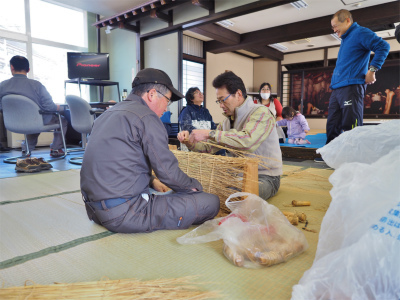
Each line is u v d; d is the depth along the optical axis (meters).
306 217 1.64
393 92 8.65
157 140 1.31
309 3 5.70
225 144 1.74
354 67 3.22
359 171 0.77
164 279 0.94
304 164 3.69
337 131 3.62
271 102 5.16
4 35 5.60
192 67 8.28
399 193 0.69
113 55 7.07
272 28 7.11
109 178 1.30
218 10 4.92
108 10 6.21
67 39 6.73
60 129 4.30
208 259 1.14
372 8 5.78
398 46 8.29
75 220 1.61
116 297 0.81
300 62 9.84
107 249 1.24
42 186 2.49
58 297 0.80
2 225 1.54
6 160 3.89
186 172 1.91
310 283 0.76
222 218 1.38
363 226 0.71
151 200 1.41
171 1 5.14
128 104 1.35
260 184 1.78
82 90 7.04
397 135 0.86
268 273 1.03
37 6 6.15
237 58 10.02
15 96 3.38
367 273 0.69
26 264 1.10
